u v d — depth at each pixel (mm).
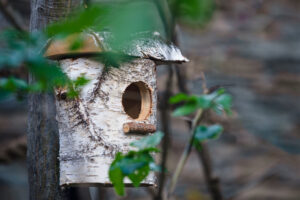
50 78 2256
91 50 4594
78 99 4879
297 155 16500
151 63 5188
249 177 15906
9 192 15516
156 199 4879
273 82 17688
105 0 2010
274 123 17000
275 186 16188
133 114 5277
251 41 17734
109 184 4863
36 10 5258
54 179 5141
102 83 4914
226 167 15836
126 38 1906
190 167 15406
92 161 4848
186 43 16062
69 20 2039
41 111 5180
